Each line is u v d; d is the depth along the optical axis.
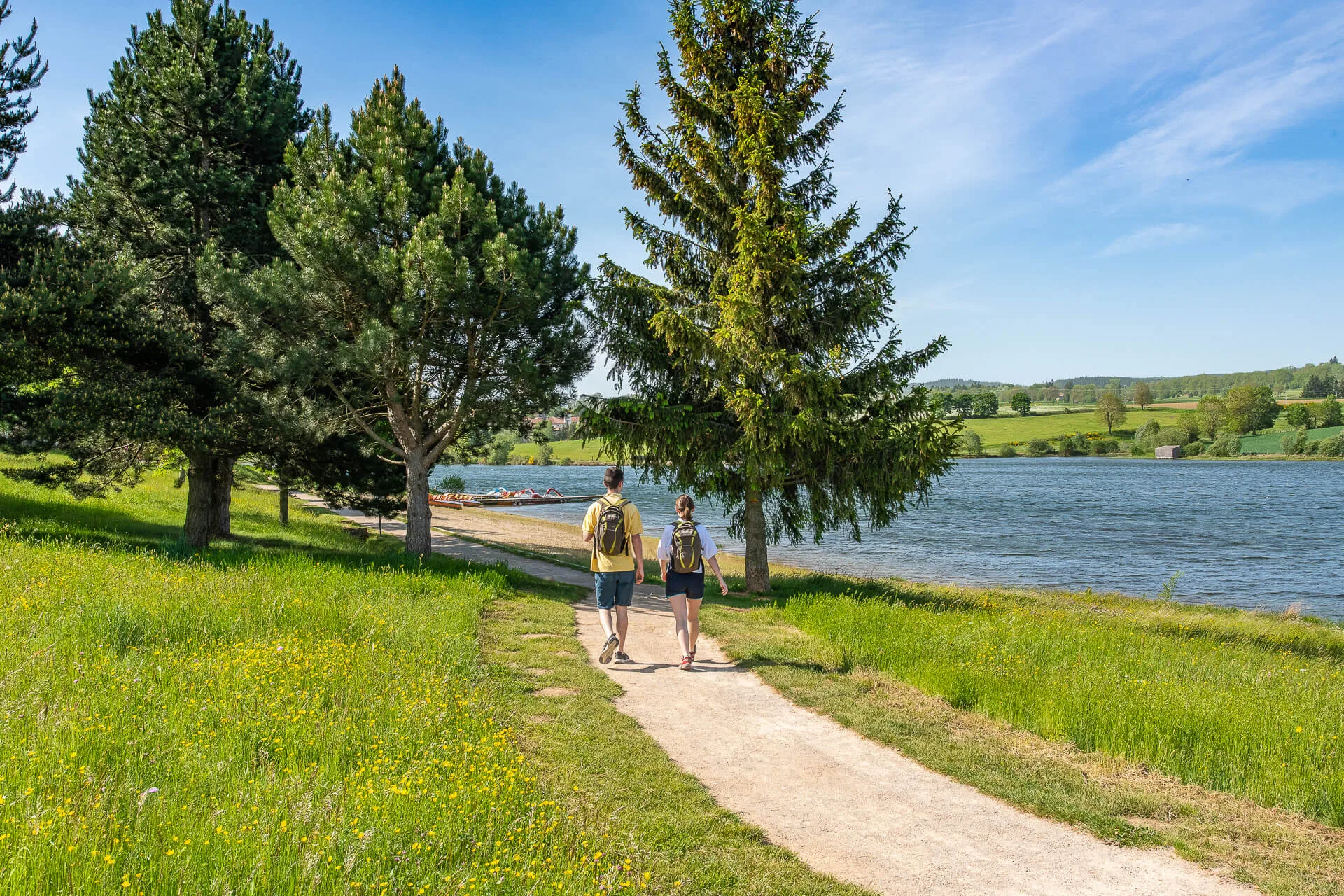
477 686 6.54
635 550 8.05
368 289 14.12
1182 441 159.88
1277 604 22.98
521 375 15.62
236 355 14.67
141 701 5.11
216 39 17.53
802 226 13.94
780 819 4.45
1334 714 6.54
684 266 15.39
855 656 8.30
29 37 15.68
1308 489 82.19
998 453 180.88
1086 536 41.56
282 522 26.41
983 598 17.98
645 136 15.29
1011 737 6.00
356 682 5.94
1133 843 4.24
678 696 6.88
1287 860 4.05
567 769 4.92
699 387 15.52
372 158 15.62
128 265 14.59
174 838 3.14
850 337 14.81
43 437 14.69
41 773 3.74
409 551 16.58
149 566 10.91
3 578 8.84
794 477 15.51
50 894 2.71
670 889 3.53
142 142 16.17
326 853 3.15
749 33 15.55
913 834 4.30
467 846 3.47
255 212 17.03
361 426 16.94
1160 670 8.46
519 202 17.58
